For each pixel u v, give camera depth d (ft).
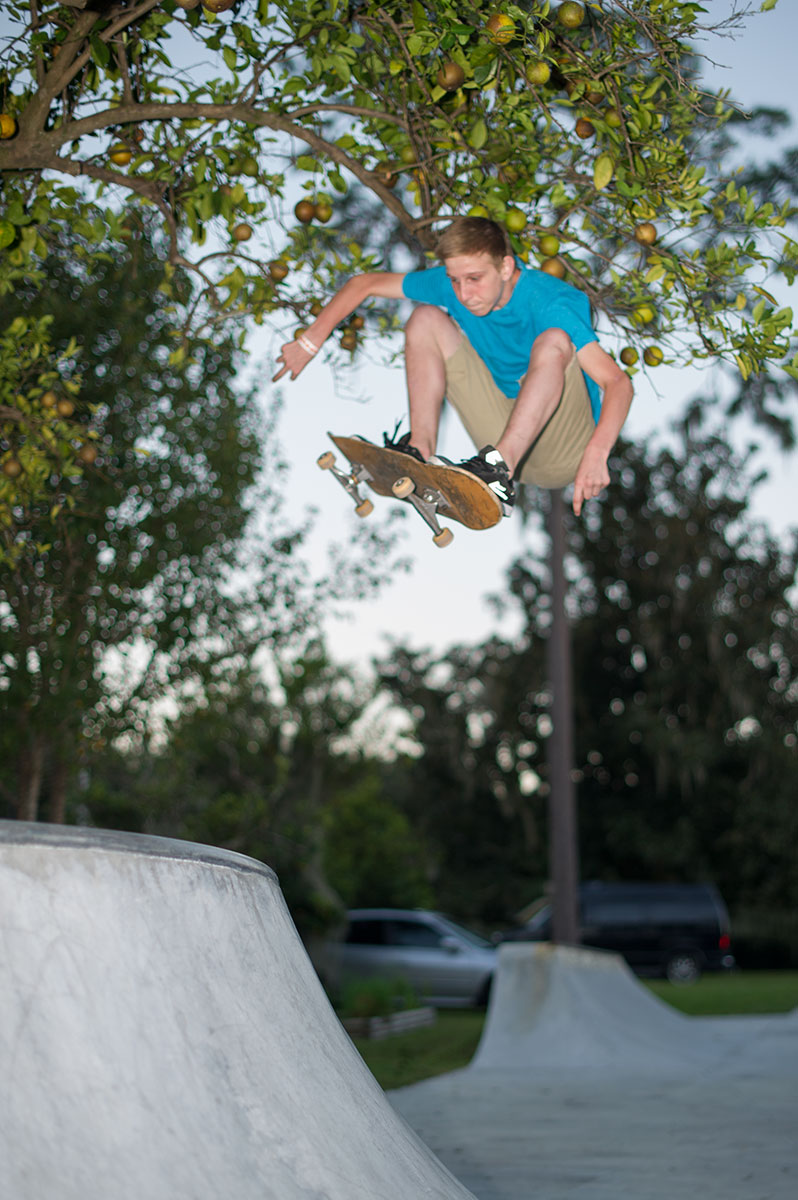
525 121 14.43
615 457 121.08
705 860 114.21
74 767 34.12
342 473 14.06
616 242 16.29
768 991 69.56
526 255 16.15
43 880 7.95
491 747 124.36
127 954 8.16
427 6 14.44
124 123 16.47
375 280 15.21
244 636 35.76
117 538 31.14
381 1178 8.86
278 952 10.05
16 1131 7.11
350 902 82.84
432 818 125.59
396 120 15.93
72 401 18.79
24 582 29.30
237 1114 8.20
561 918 50.16
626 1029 38.40
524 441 12.96
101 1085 7.56
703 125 14.73
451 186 16.37
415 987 62.59
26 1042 7.44
